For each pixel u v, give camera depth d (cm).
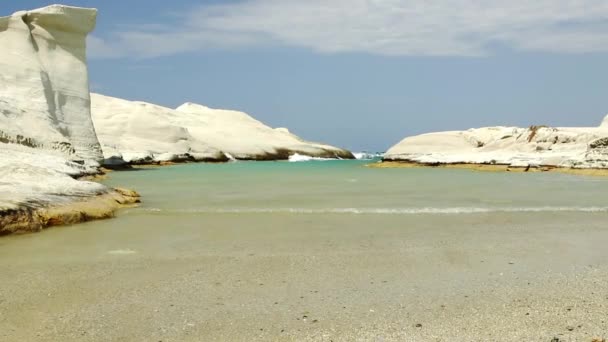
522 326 619
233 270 878
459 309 680
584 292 748
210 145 9450
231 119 12562
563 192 2347
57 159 3017
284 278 830
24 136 3719
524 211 1628
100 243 1105
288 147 11081
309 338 588
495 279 821
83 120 4859
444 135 6625
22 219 1234
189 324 630
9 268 883
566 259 960
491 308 682
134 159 6619
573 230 1278
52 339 584
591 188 2577
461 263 930
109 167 5388
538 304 696
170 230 1276
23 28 4641
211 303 706
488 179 3356
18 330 608
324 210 1644
